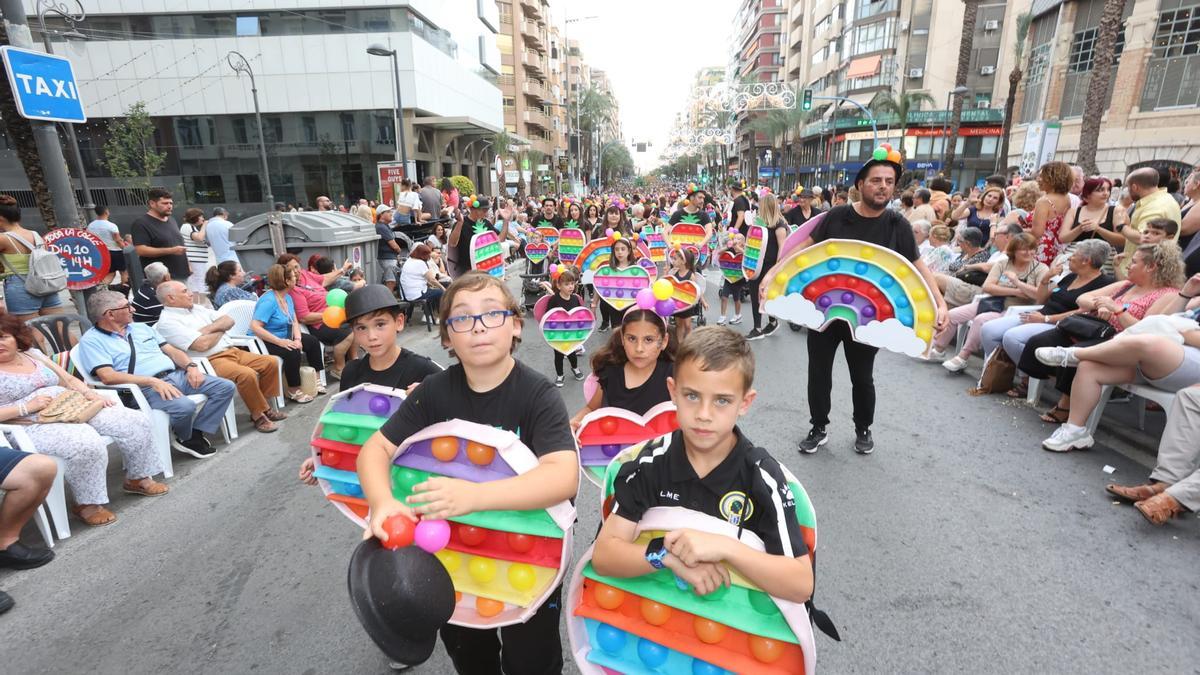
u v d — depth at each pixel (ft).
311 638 9.14
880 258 12.16
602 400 10.25
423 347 26.66
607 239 27.58
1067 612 9.14
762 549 4.50
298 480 14.38
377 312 8.85
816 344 14.12
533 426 5.44
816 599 9.55
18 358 12.71
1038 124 46.24
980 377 20.17
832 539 11.21
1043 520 11.66
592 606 5.05
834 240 12.42
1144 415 15.67
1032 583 9.84
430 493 4.28
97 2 82.43
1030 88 95.40
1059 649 8.41
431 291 29.91
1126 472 13.48
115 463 15.44
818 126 176.65
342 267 28.22
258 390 17.26
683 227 37.68
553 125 224.94
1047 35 89.66
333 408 6.68
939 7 144.56
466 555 5.35
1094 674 7.97
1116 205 21.38
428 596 4.11
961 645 8.54
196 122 87.40
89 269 21.99
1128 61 72.23
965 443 15.29
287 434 17.21
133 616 9.71
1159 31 68.69
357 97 87.81
